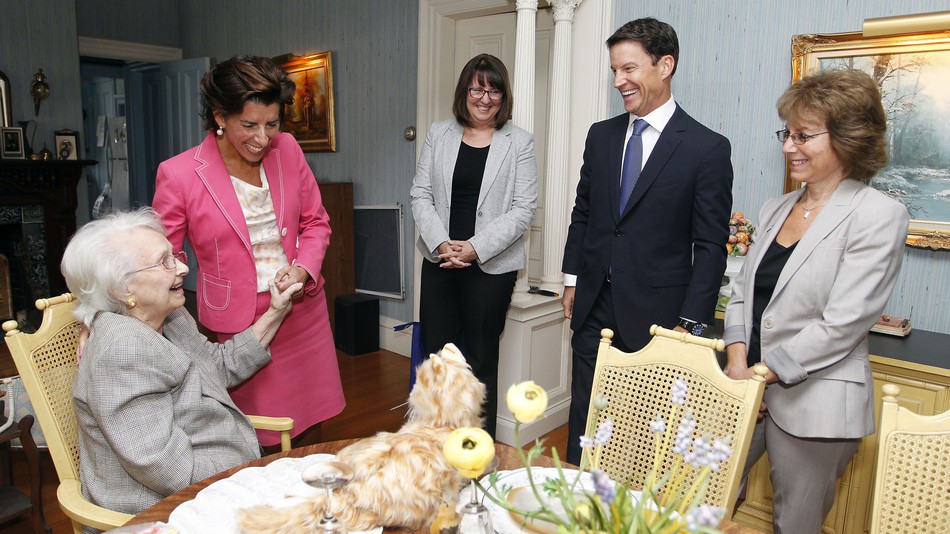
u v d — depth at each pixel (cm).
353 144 486
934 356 206
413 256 452
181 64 610
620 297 212
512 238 261
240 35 583
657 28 198
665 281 208
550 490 84
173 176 183
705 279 201
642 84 201
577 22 315
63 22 542
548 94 373
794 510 167
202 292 195
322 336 211
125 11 622
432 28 408
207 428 151
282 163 201
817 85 155
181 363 145
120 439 133
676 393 93
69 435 155
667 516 77
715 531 66
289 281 183
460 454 80
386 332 476
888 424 131
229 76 169
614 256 213
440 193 271
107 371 133
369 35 458
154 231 148
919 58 230
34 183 521
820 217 160
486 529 95
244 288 191
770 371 159
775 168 270
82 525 144
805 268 160
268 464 140
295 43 526
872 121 152
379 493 103
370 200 480
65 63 546
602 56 311
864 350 162
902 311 248
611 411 162
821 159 158
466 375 110
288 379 201
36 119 536
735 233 254
